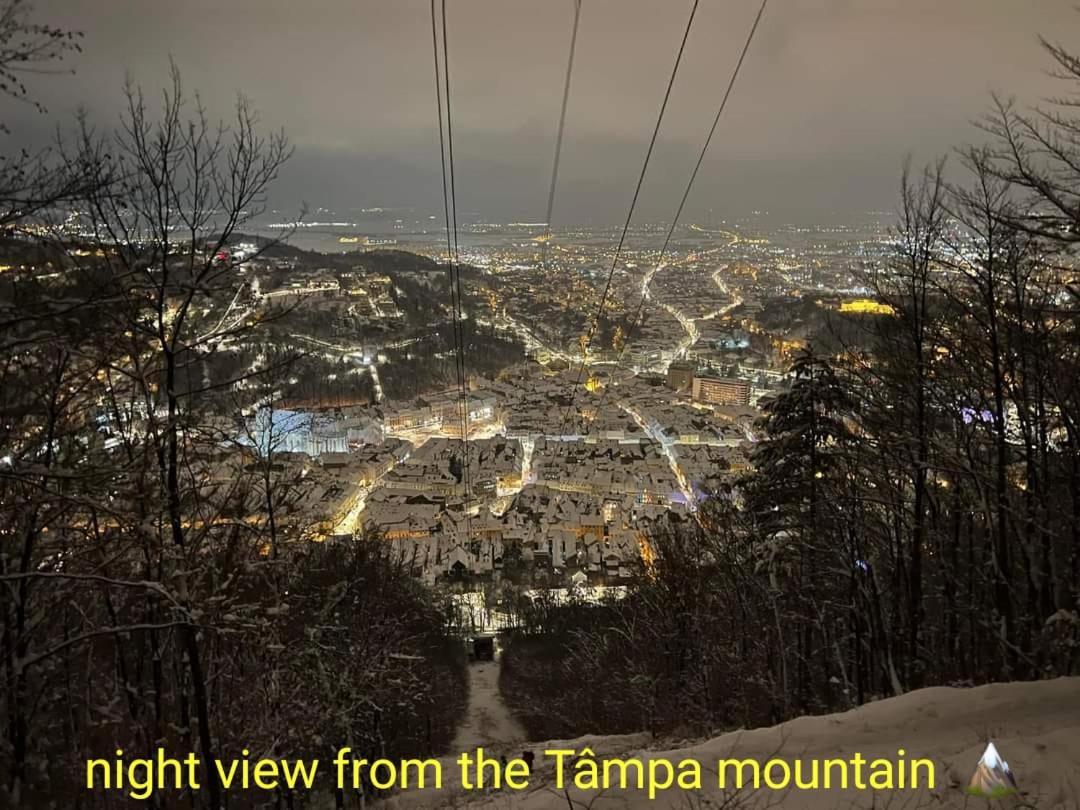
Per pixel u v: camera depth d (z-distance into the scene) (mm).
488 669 26953
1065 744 5445
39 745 9672
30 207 5117
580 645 23094
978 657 12594
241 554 9555
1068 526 11578
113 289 6434
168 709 9727
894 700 6875
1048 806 4809
